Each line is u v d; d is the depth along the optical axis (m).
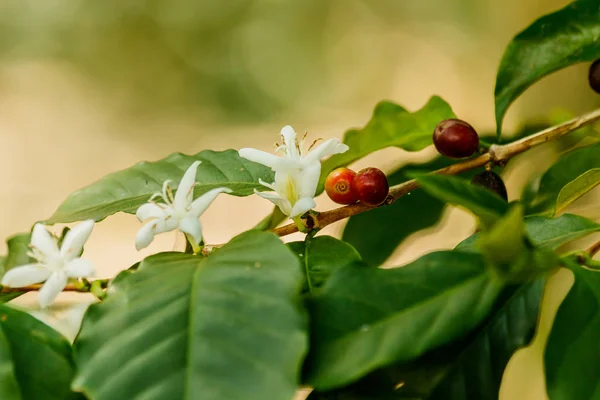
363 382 0.47
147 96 2.21
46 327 0.49
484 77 1.40
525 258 0.45
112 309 0.47
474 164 0.54
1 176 1.83
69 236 0.50
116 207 0.54
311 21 2.12
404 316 0.46
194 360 0.45
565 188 0.53
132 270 0.50
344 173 0.52
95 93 2.19
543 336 0.69
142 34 2.22
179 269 0.48
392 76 1.90
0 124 2.03
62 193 1.81
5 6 2.18
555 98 0.79
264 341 0.45
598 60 0.55
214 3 2.21
